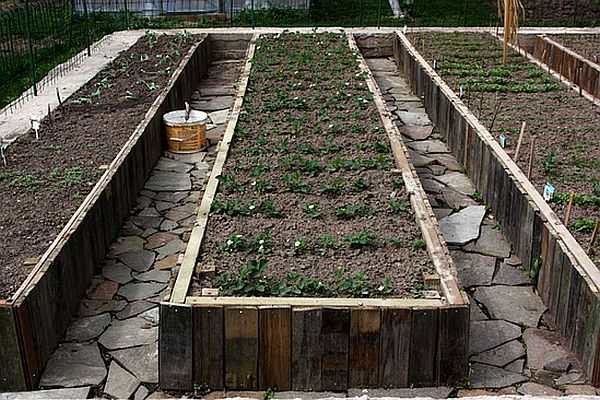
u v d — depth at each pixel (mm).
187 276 3654
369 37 11031
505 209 5043
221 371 3422
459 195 5797
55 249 3906
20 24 11281
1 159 5469
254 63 8445
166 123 6711
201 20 12758
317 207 4527
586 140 5887
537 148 5652
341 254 3959
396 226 4289
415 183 4840
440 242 4023
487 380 3537
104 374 3609
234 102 6816
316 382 3428
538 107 6848
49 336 3713
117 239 5027
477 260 4746
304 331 3357
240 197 4652
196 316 3348
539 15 14250
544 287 4215
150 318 4094
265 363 3406
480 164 5750
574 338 3727
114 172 5066
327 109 6594
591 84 7867
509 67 8391
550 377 3574
